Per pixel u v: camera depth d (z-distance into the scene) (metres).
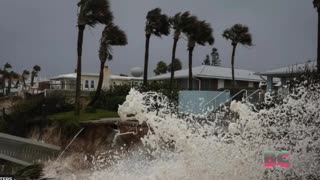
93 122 17.39
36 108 23.73
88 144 16.52
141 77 46.03
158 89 28.83
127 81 44.75
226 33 40.97
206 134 8.58
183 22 31.73
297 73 20.50
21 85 68.12
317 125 9.04
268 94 10.31
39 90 41.47
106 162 13.71
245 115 8.66
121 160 11.80
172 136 8.14
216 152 8.17
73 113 23.34
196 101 16.94
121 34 26.78
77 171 14.54
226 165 8.12
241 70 45.25
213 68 43.53
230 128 8.53
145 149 10.94
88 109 24.75
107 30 26.64
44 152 17.08
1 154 17.66
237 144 8.38
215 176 8.07
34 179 12.90
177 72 43.88
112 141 15.60
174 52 31.89
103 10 24.61
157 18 30.52
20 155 17.39
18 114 23.16
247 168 8.16
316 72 16.11
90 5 24.22
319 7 20.62
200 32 32.50
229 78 41.31
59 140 18.28
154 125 8.13
